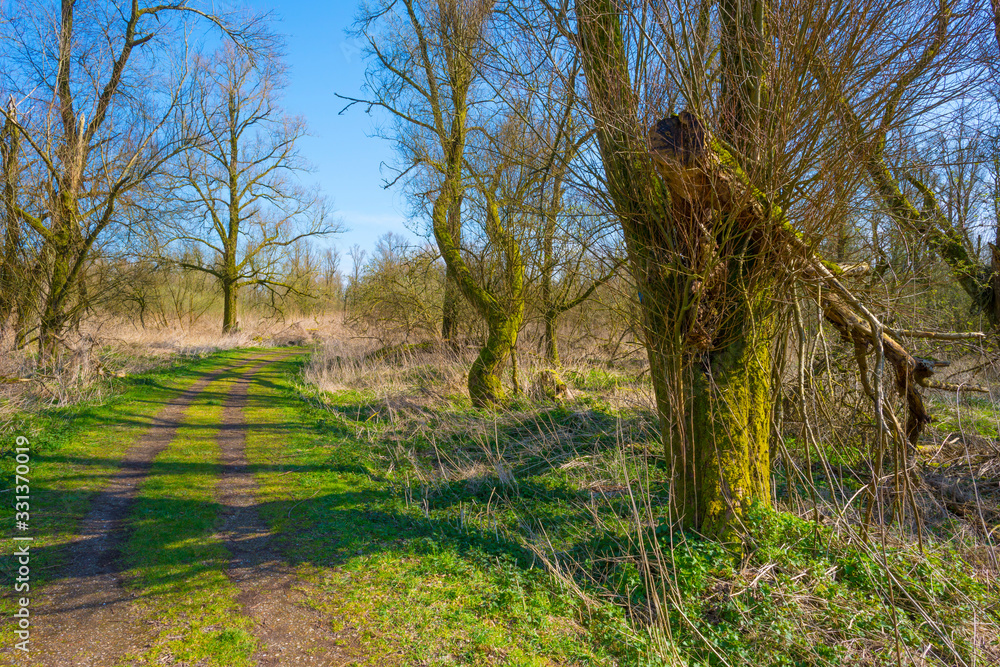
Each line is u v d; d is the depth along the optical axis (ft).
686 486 17.19
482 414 38.17
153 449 28.35
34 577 15.25
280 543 18.35
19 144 41.01
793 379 21.08
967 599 14.46
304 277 127.95
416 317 59.77
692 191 14.60
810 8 12.89
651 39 14.56
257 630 13.38
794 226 14.87
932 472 23.25
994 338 26.18
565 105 16.15
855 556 15.79
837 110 13.50
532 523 20.95
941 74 12.91
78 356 39.93
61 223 41.68
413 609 14.58
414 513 21.58
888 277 18.79
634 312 17.65
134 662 11.93
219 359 69.26
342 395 44.60
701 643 13.48
